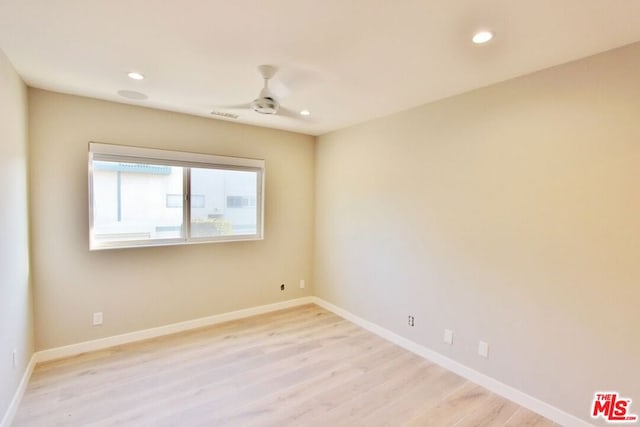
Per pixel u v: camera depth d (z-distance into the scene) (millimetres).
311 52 2018
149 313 3348
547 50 1944
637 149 1829
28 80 2523
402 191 3262
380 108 3162
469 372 2674
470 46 1912
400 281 3293
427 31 1752
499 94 2455
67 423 2059
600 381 1980
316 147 4508
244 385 2531
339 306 4141
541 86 2221
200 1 1506
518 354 2361
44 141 2758
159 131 3305
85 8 1569
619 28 1692
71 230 2908
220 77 2434
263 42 1902
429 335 3004
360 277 3803
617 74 1895
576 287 2074
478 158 2592
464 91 2662
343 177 4043
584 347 2043
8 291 2064
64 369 2703
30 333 2654
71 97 2859
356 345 3285
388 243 3424
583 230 2039
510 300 2404
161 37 1855
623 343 1896
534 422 2164
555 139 2154
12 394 2123
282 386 2527
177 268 3496
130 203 3205
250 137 3930
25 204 2537
